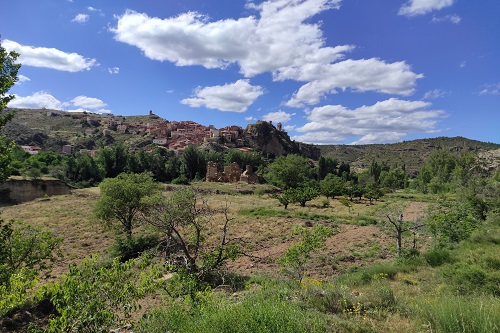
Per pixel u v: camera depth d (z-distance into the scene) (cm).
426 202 5509
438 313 591
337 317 630
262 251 2098
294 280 1112
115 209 2209
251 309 518
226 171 8688
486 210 2588
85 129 14900
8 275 755
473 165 7450
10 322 690
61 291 476
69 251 2211
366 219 3466
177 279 773
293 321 492
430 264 1356
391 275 1255
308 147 19750
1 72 807
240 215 3697
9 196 5025
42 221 3238
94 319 469
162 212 1329
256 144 15862
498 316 541
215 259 1149
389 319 640
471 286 938
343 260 1800
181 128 16500
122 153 8038
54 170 7256
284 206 4866
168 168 8550
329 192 6550
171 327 534
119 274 550
